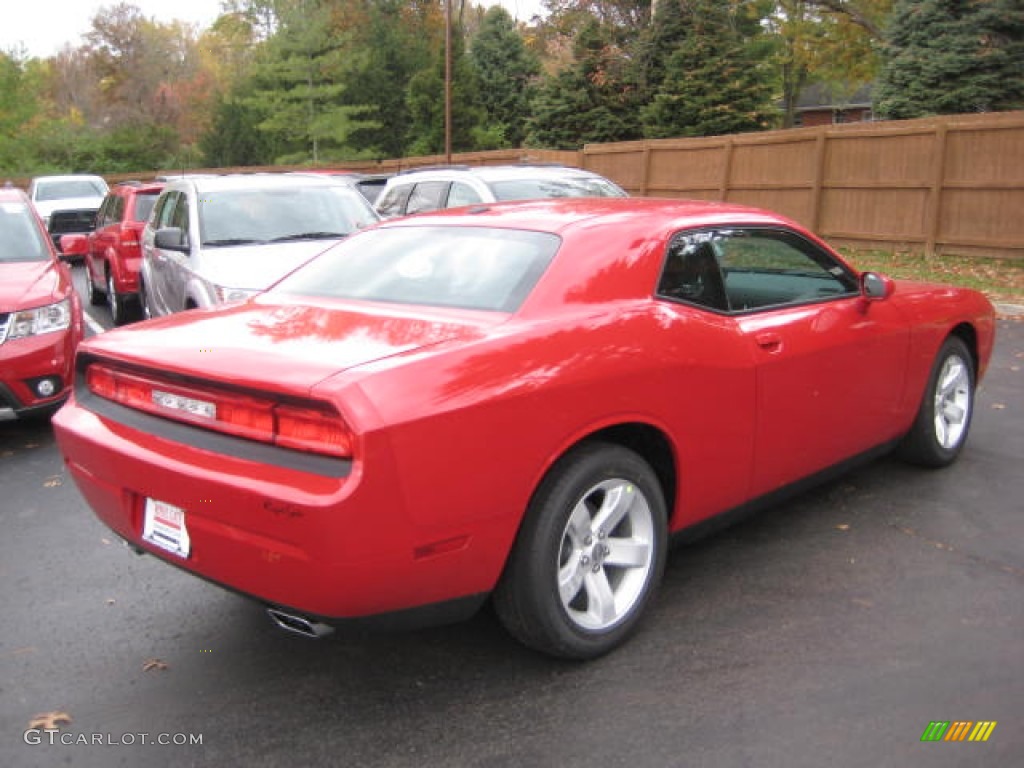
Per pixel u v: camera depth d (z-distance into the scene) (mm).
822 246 4543
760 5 27828
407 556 2818
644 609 3592
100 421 3406
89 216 18859
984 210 13930
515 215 4020
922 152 14570
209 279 7027
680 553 4352
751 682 3230
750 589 3955
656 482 3533
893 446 5031
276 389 2805
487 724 3035
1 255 7141
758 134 17266
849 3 25594
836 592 3910
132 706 3199
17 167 40156
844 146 15805
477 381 2945
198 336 3373
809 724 2973
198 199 8234
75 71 67000
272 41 37469
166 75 64812
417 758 2869
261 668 3443
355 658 3498
